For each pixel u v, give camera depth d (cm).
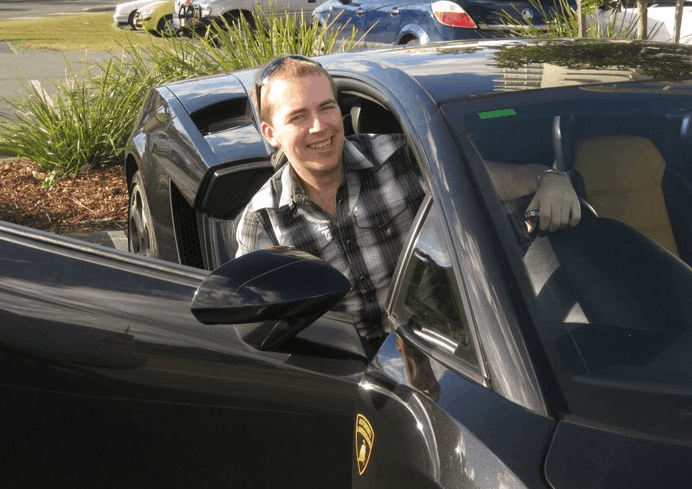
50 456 253
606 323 189
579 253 200
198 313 196
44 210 684
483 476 163
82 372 242
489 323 185
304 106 239
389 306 215
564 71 245
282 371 214
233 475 227
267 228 257
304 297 195
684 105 231
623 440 165
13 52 1806
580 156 218
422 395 185
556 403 173
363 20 1102
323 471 210
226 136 363
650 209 215
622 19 806
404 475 180
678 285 200
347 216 253
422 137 220
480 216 200
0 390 254
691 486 155
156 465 239
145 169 399
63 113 789
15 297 252
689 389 177
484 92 232
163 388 231
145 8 2162
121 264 251
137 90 785
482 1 962
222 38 804
